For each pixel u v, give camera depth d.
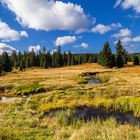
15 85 57.84
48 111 26.11
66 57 170.88
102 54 121.25
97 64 143.62
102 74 80.75
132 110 24.84
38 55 162.75
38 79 69.81
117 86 42.66
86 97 31.81
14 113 26.12
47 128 20.47
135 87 39.56
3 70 117.44
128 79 57.12
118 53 116.81
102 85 47.22
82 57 181.62
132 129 18.39
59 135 17.50
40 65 147.62
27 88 52.19
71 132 18.09
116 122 21.31
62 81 61.69
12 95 48.28
